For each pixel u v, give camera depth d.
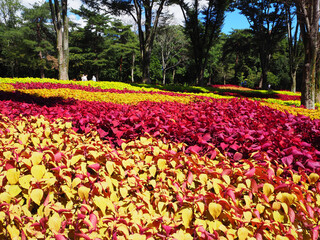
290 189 1.60
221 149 2.46
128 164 1.85
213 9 23.89
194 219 1.56
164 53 46.44
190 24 24.94
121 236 1.36
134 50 43.59
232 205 1.53
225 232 1.39
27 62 39.72
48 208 1.40
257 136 2.61
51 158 1.67
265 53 29.45
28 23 40.41
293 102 10.35
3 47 39.41
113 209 1.46
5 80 13.54
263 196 1.55
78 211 1.51
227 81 59.56
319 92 10.71
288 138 2.52
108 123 2.77
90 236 1.35
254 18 27.84
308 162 1.92
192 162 1.87
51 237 1.46
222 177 1.70
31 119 2.95
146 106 4.36
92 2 19.56
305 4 9.34
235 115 3.98
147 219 1.53
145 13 21.45
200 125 2.87
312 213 1.48
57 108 3.60
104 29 43.03
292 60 25.44
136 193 1.62
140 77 50.78
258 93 19.08
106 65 45.31
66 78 18.67
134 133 2.63
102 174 1.67
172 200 1.73
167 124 2.86
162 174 1.79
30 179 1.47
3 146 2.06
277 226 1.50
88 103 4.67
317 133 2.98
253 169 1.66
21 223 1.38
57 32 18.11
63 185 1.55
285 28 27.41
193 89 15.98
